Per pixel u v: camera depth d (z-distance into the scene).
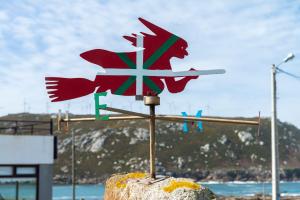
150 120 10.24
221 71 10.55
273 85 21.02
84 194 145.88
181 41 10.55
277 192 20.52
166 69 10.38
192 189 9.25
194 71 10.48
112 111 9.62
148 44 10.36
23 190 27.08
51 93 9.83
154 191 9.57
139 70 10.23
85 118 10.05
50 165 27.72
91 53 10.03
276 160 20.70
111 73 10.07
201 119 10.07
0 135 26.83
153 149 10.26
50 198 27.44
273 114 20.91
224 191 155.62
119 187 10.82
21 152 27.14
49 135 27.92
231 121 10.01
